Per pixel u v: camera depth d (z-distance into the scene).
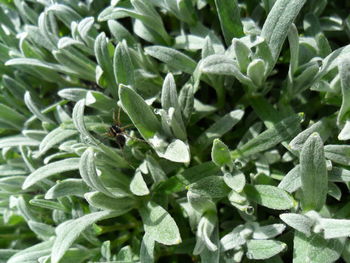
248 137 0.12
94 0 0.15
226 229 0.12
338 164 0.12
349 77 0.10
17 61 0.13
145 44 0.15
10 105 0.16
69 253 0.12
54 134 0.13
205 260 0.11
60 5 0.14
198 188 0.11
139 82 0.13
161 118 0.11
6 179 0.14
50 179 0.14
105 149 0.12
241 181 0.11
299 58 0.13
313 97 0.14
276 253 0.11
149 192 0.12
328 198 0.12
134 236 0.13
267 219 0.13
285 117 0.12
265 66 0.12
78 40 0.13
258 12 0.14
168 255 0.13
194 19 0.14
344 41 0.14
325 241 0.10
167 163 0.13
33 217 0.13
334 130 0.12
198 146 0.13
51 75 0.15
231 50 0.12
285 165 0.13
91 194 0.11
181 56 0.13
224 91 0.14
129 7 0.14
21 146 0.14
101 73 0.13
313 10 0.14
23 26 0.16
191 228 0.12
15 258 0.12
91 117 0.13
